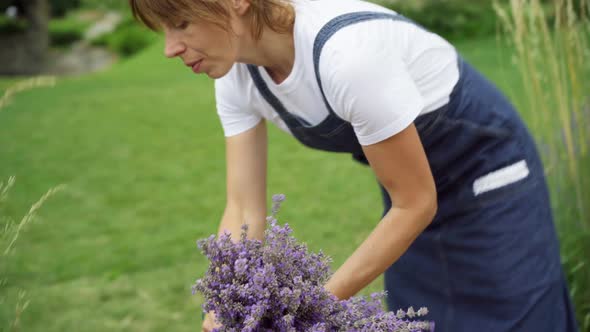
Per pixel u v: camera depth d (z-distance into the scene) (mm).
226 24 1108
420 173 1160
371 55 1107
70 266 3211
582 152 1994
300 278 900
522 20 1928
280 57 1222
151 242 3494
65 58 20906
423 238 1559
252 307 864
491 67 6641
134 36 20078
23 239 3561
